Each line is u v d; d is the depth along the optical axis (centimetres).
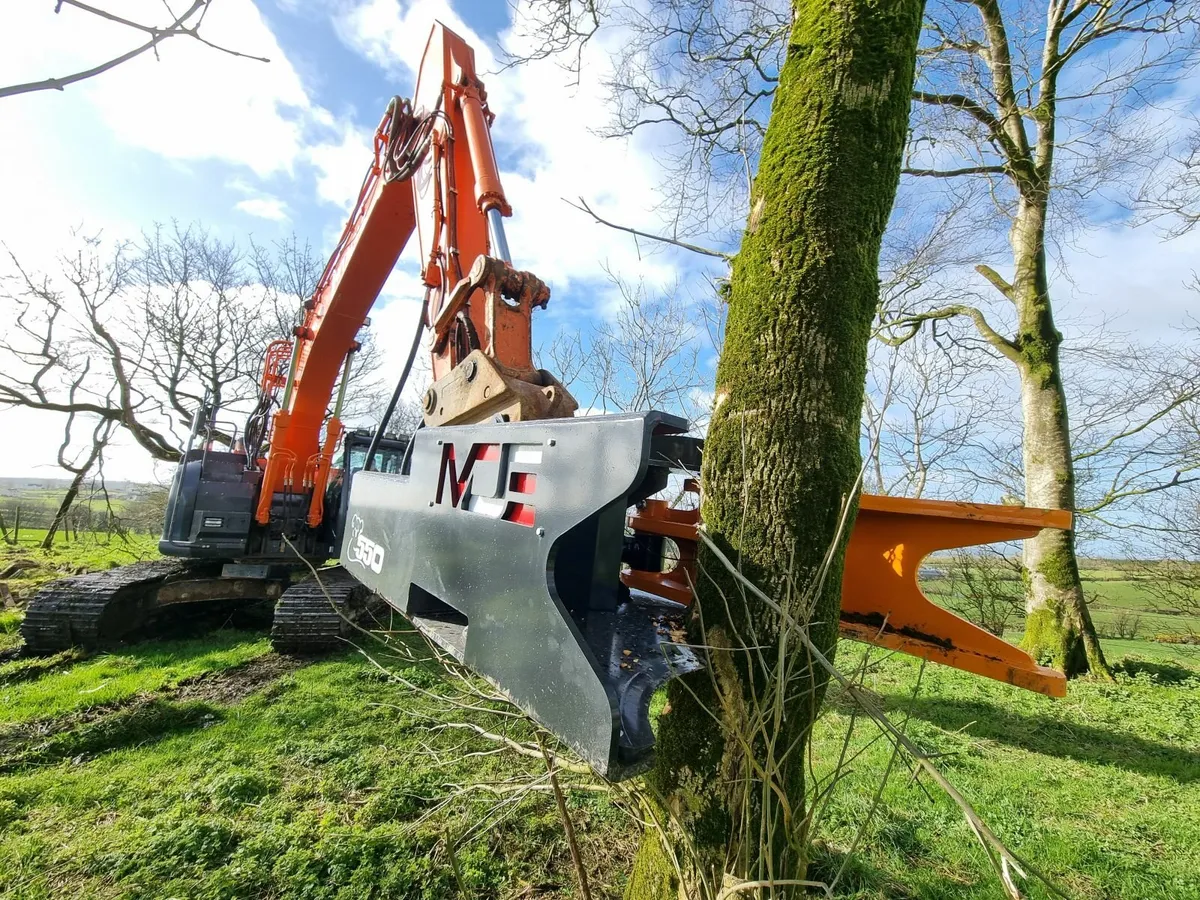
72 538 1914
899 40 166
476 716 426
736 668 156
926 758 106
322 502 656
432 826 294
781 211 168
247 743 396
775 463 159
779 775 140
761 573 157
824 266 162
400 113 387
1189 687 651
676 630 164
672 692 174
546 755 203
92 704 466
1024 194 769
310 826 298
